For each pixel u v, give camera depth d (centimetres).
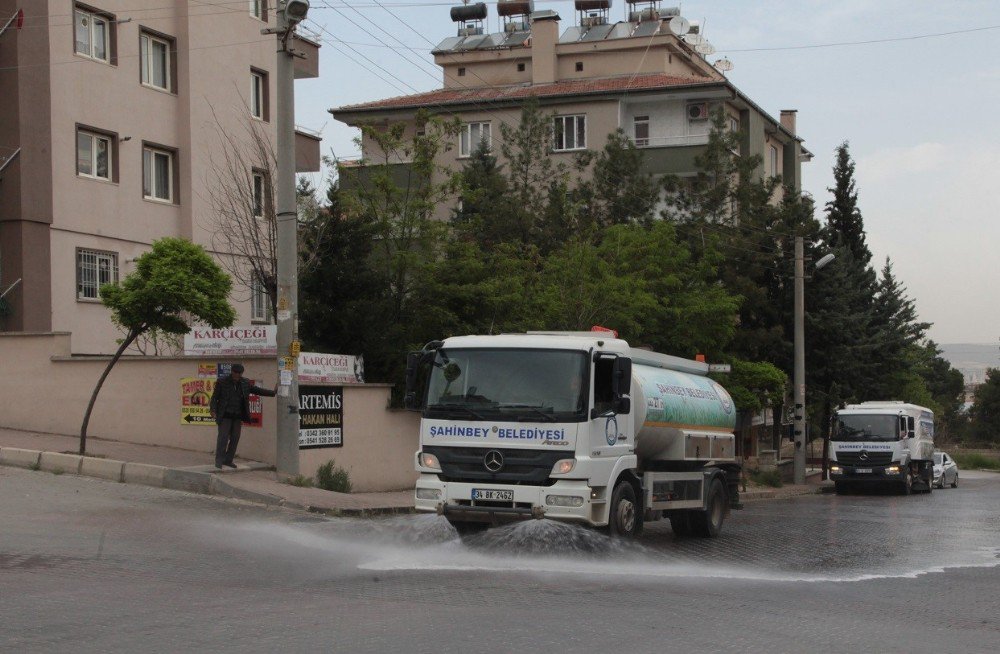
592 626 862
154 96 3095
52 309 2730
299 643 762
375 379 2341
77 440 2025
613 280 2873
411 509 1814
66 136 2792
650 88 4825
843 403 4666
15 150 2639
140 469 1712
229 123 3309
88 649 725
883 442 3903
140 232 3025
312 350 2270
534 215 3734
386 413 2236
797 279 4091
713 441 1759
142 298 1775
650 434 1498
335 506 1691
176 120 3172
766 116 5347
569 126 4956
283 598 948
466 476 1310
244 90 3384
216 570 1094
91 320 2853
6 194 2653
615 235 3291
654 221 3644
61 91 2775
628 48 5397
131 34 3020
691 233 3791
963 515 2544
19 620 809
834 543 1745
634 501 1437
